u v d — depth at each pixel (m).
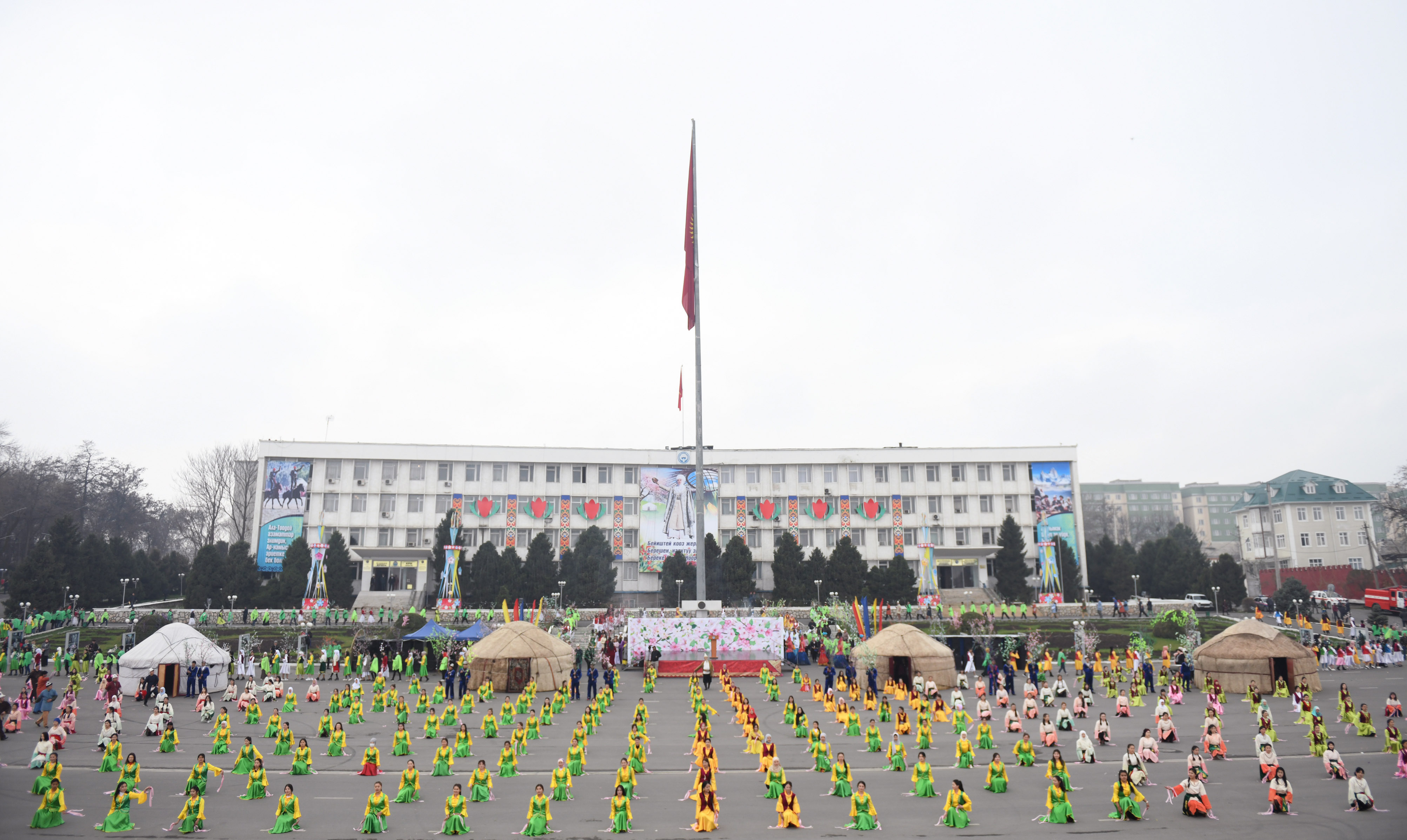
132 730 34.38
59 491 101.88
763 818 21.06
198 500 115.94
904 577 88.62
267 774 26.39
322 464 97.00
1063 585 93.81
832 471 102.94
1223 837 18.97
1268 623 73.75
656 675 51.56
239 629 68.69
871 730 30.27
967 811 20.08
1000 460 103.56
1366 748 29.36
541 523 99.19
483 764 23.12
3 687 46.25
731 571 90.62
